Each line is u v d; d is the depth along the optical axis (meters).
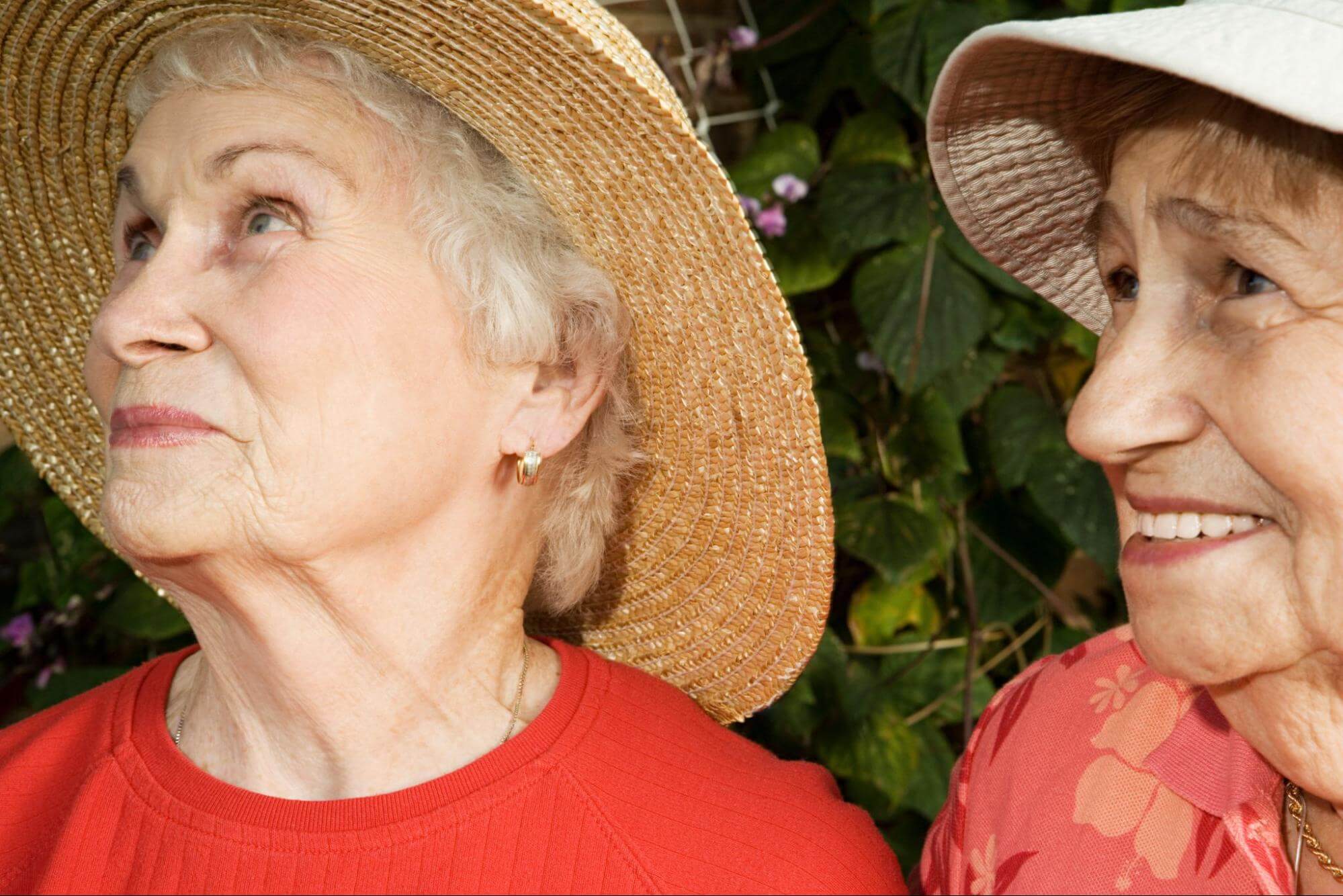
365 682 1.31
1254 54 0.89
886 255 2.32
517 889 1.24
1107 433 1.05
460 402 1.29
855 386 2.50
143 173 1.27
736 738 1.47
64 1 1.35
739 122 2.62
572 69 1.20
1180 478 1.06
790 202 2.46
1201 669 1.04
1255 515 1.02
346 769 1.33
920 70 2.28
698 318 1.37
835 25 2.50
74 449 1.68
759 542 1.51
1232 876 1.19
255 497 1.19
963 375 2.38
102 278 1.60
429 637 1.32
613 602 1.67
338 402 1.20
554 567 1.53
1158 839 1.25
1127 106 1.08
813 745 2.39
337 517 1.22
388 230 1.25
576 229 1.35
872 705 2.39
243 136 1.23
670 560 1.60
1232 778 1.19
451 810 1.26
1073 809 1.31
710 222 1.28
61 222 1.56
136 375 1.23
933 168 1.29
